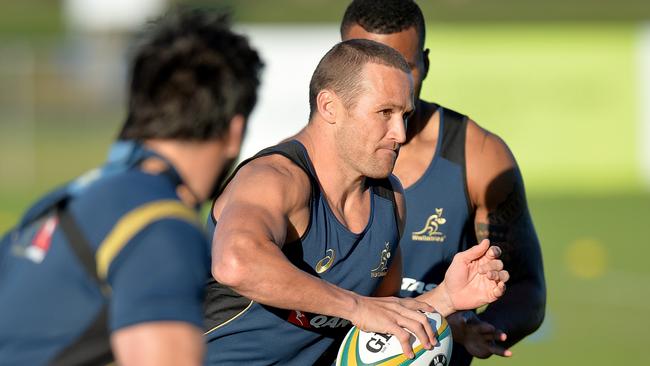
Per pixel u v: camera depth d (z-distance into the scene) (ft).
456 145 54.19
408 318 41.50
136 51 29.96
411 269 54.39
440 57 214.28
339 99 43.50
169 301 27.50
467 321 49.32
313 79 44.62
